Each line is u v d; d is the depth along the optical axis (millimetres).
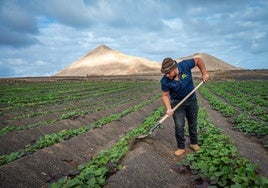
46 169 7078
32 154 7473
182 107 7719
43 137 10203
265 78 62688
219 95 27703
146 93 31250
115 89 35750
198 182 6027
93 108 18250
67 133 10312
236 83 44812
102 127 11688
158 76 96688
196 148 8055
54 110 17141
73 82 51719
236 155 6340
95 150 9570
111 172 6258
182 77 7430
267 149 8820
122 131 12578
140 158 6699
